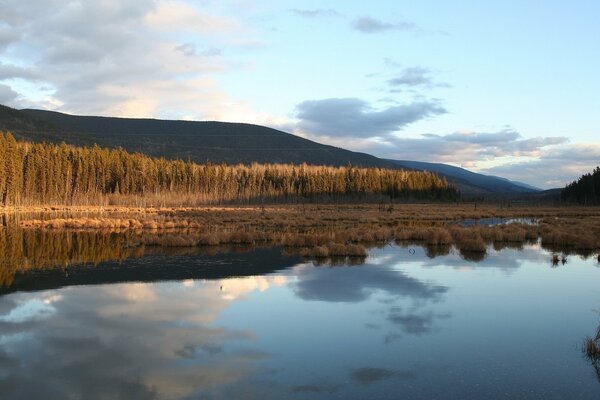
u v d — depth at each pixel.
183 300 15.09
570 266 21.81
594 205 113.00
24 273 19.91
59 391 8.30
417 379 8.86
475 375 9.05
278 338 11.29
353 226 47.66
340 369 9.34
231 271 20.39
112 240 33.16
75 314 13.37
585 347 10.59
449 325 12.38
